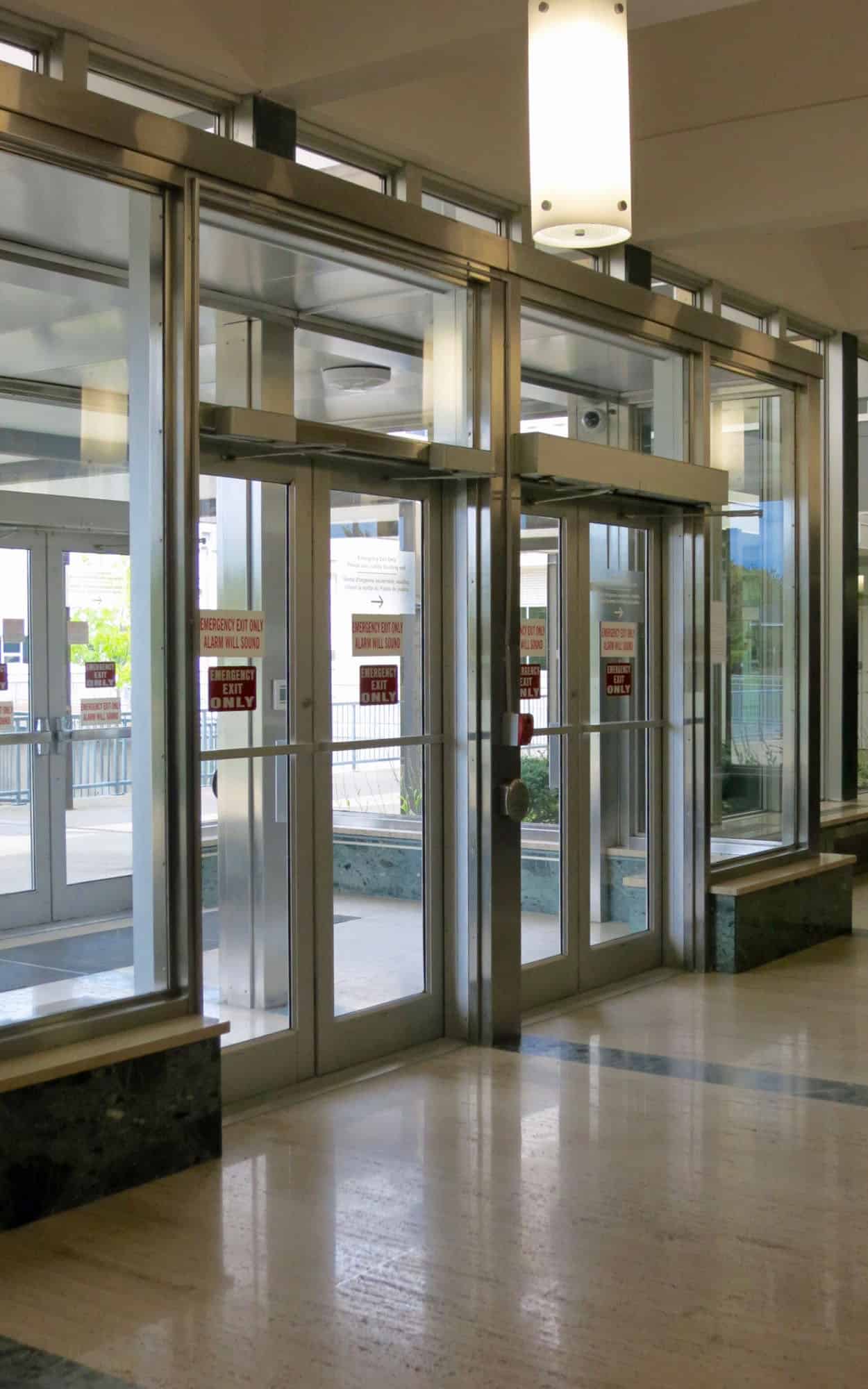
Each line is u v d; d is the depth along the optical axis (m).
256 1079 5.14
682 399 7.29
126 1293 3.51
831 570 10.48
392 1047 5.75
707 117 7.03
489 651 5.88
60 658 5.74
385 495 5.71
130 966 4.68
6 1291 3.52
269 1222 3.97
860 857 10.31
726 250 8.27
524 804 5.89
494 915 5.88
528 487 6.38
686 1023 6.27
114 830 6.07
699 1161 4.48
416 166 6.09
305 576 5.33
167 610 4.55
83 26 4.61
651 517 7.39
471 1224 3.95
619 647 7.16
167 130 4.41
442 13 4.84
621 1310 3.41
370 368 5.57
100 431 4.82
